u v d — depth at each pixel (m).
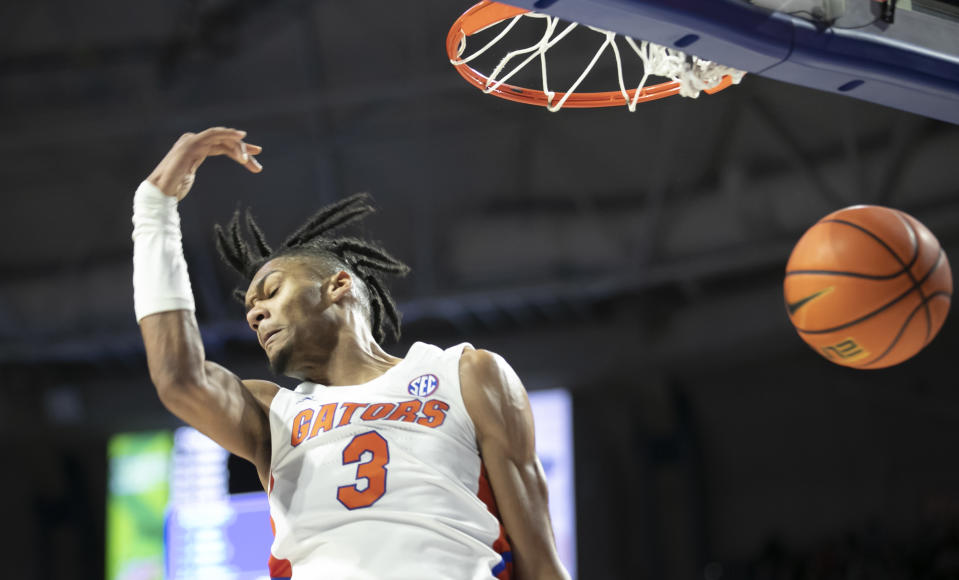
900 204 8.68
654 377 10.59
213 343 10.95
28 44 9.69
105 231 10.77
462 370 1.68
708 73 2.43
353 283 1.83
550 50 9.12
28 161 10.43
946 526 9.89
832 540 10.46
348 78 9.73
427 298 10.29
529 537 1.61
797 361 10.87
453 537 1.54
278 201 10.45
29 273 11.10
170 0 9.28
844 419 10.66
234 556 10.65
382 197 10.35
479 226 10.34
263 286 1.79
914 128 8.47
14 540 12.40
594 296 10.48
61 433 11.80
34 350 11.16
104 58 9.61
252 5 9.12
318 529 1.56
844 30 2.33
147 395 11.52
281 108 9.60
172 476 11.35
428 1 9.23
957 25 2.51
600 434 11.29
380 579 1.50
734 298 9.73
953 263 8.37
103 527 12.37
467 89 9.52
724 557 10.95
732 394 11.15
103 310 10.96
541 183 10.15
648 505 10.93
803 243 2.35
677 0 2.08
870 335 2.26
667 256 9.86
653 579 10.80
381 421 1.62
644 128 9.53
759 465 10.98
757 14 2.21
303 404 1.70
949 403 10.11
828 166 9.09
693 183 9.68
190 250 10.37
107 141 10.13
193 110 9.76
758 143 9.34
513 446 1.64
